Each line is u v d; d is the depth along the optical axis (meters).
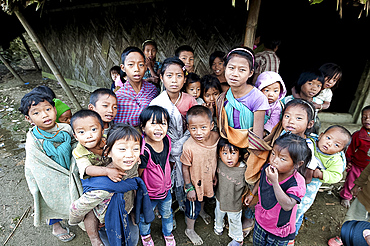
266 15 5.61
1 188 2.91
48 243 2.24
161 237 2.30
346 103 4.45
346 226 1.36
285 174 1.53
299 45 6.23
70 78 7.11
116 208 1.51
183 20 4.35
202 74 4.56
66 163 1.83
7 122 4.65
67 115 2.08
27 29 2.64
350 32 4.55
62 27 6.48
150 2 4.55
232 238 2.22
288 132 1.60
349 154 2.55
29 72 8.32
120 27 5.17
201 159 1.87
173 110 1.93
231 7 3.84
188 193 2.01
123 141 1.36
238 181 1.90
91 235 1.61
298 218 2.03
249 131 1.73
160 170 1.81
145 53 2.96
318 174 1.83
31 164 1.75
